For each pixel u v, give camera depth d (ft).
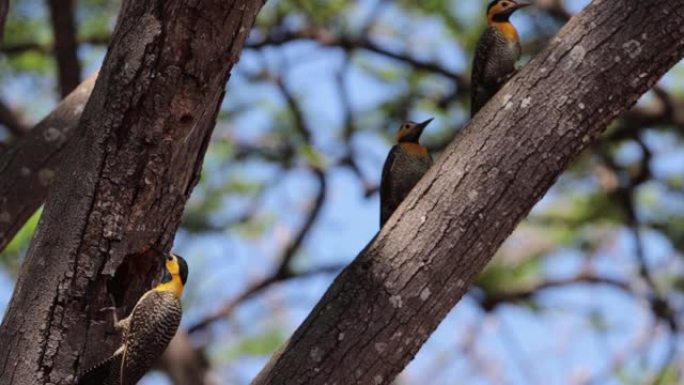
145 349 35.22
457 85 71.77
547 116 31.89
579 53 32.24
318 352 30.48
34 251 31.96
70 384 31.78
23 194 45.62
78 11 71.15
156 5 30.68
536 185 31.71
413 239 31.27
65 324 31.68
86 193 31.48
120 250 31.91
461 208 31.37
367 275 31.07
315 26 73.26
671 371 73.77
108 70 31.37
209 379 74.79
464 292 31.55
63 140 46.09
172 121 31.27
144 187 31.71
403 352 30.94
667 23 32.24
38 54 69.00
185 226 75.20
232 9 30.30
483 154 31.71
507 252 77.00
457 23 72.23
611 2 32.60
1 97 68.95
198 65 30.78
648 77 32.37
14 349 31.45
